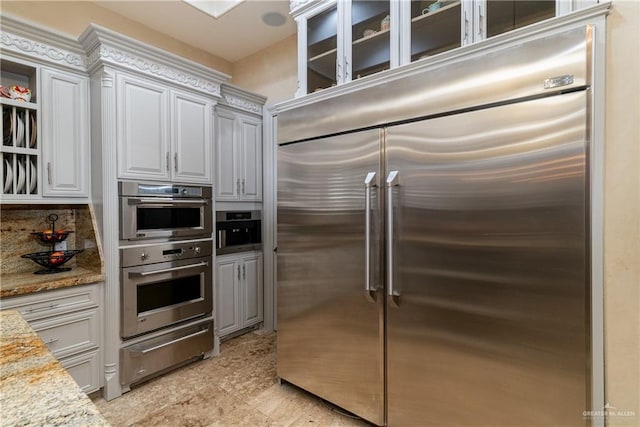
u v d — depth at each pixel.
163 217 2.32
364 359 1.78
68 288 1.94
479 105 1.42
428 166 1.55
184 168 2.44
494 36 1.52
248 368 2.46
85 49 2.14
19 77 2.12
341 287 1.86
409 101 1.61
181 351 2.40
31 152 1.97
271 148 3.21
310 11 2.26
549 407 1.29
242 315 3.06
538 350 1.30
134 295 2.15
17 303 1.78
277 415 1.90
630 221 1.22
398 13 1.88
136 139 2.18
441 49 1.80
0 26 1.85
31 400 0.67
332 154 1.89
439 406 1.54
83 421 0.61
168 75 2.34
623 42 1.23
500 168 1.37
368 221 1.71
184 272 2.41
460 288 1.47
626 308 1.23
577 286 1.23
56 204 2.08
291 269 2.10
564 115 1.24
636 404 1.22
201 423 1.83
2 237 2.15
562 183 1.25
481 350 1.43
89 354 2.02
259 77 3.37
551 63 1.26
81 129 2.17
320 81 2.28
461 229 1.47
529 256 1.32
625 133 1.22
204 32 3.03
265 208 3.24
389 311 1.69
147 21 2.84
